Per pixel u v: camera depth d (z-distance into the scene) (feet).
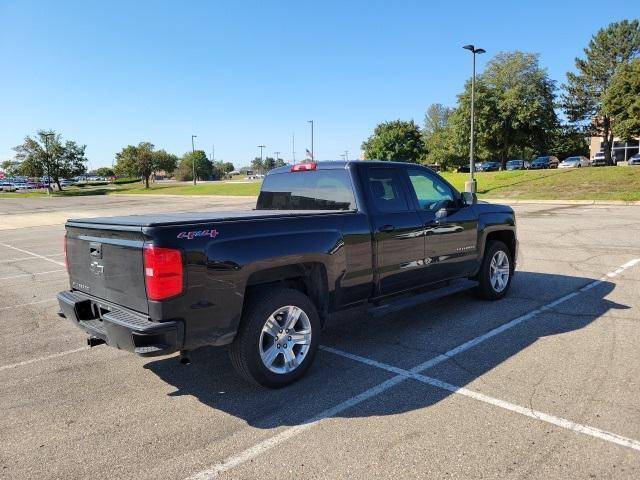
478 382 13.24
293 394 13.00
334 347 16.40
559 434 10.51
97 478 9.55
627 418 11.07
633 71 156.66
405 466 9.55
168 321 11.28
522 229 44.98
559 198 77.05
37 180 272.31
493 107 182.80
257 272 13.01
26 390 13.82
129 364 15.69
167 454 10.32
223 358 15.94
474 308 20.30
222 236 12.10
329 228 14.39
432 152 274.16
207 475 9.52
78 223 13.96
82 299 13.67
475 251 20.04
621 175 90.07
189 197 143.02
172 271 11.23
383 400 12.41
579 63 212.64
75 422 11.87
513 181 103.71
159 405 12.66
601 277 25.21
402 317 19.47
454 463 9.59
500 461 9.61
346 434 10.84
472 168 93.91
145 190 198.29
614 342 15.84
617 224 46.11
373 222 15.71
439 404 12.07
